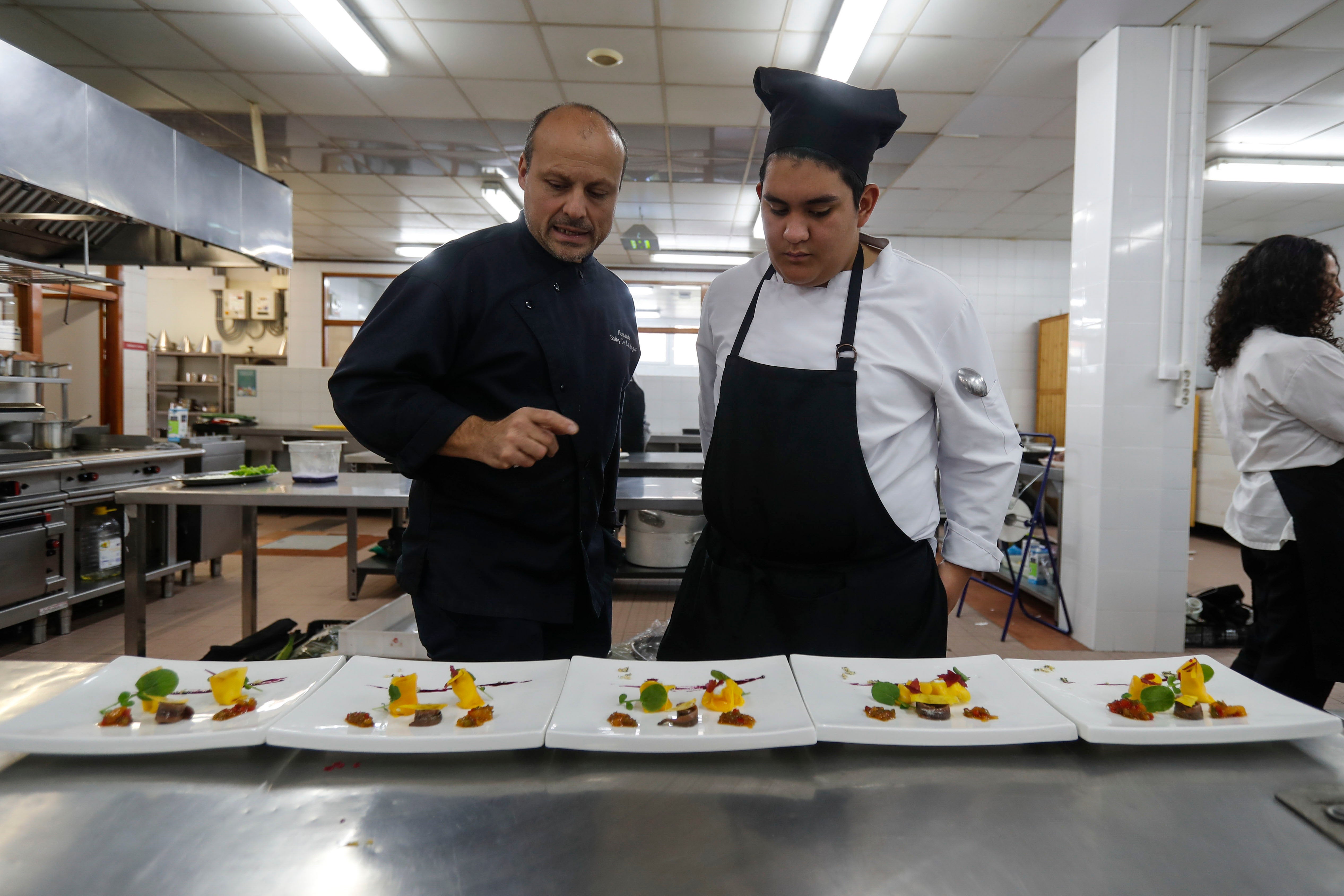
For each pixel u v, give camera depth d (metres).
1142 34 3.40
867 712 0.77
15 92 2.87
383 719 0.75
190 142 3.78
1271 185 5.36
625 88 4.16
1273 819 0.60
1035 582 4.04
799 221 1.00
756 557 1.15
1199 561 5.41
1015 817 0.60
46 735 0.68
